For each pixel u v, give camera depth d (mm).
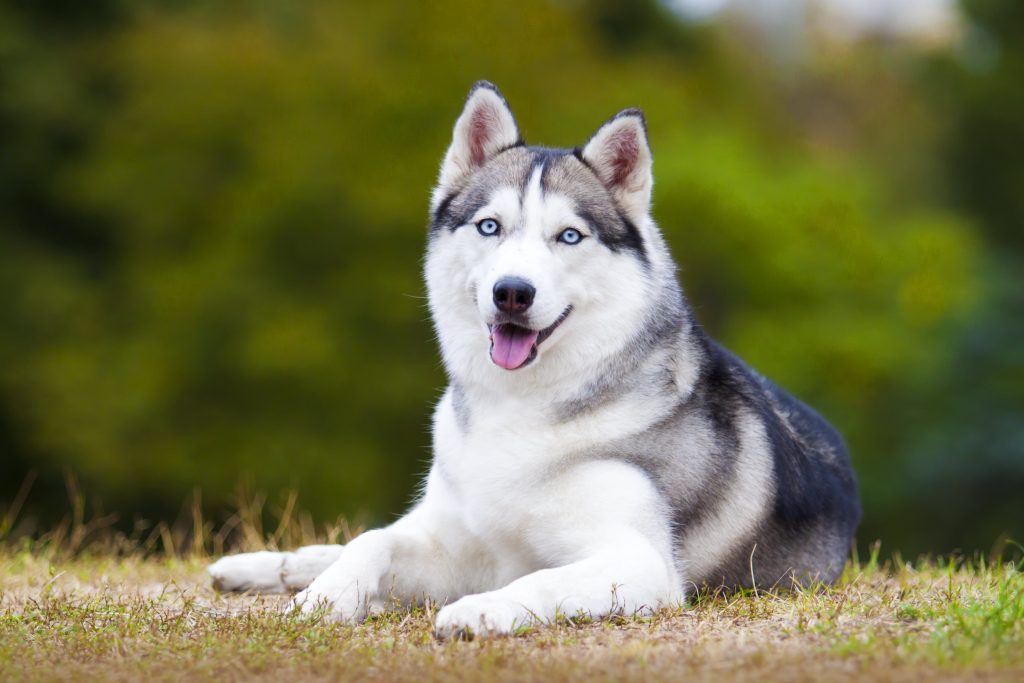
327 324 18828
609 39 29312
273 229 19719
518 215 5355
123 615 5207
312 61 21359
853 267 21203
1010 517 21250
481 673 4066
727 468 5512
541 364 5305
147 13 22984
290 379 18438
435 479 5672
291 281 19812
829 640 4395
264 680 4133
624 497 5148
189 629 4957
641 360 5395
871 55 33344
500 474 5270
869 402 21078
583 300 5316
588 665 4133
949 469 20781
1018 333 22203
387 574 5422
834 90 32594
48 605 5461
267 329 18484
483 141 5797
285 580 6094
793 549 5820
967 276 22312
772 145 25625
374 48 21766
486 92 5742
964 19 29234
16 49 21656
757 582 5711
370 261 19578
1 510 19344
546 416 5293
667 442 5359
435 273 5590
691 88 24984
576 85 21828
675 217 20359
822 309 21281
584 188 5457
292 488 17219
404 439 18906
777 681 3879
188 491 18203
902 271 21500
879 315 21562
